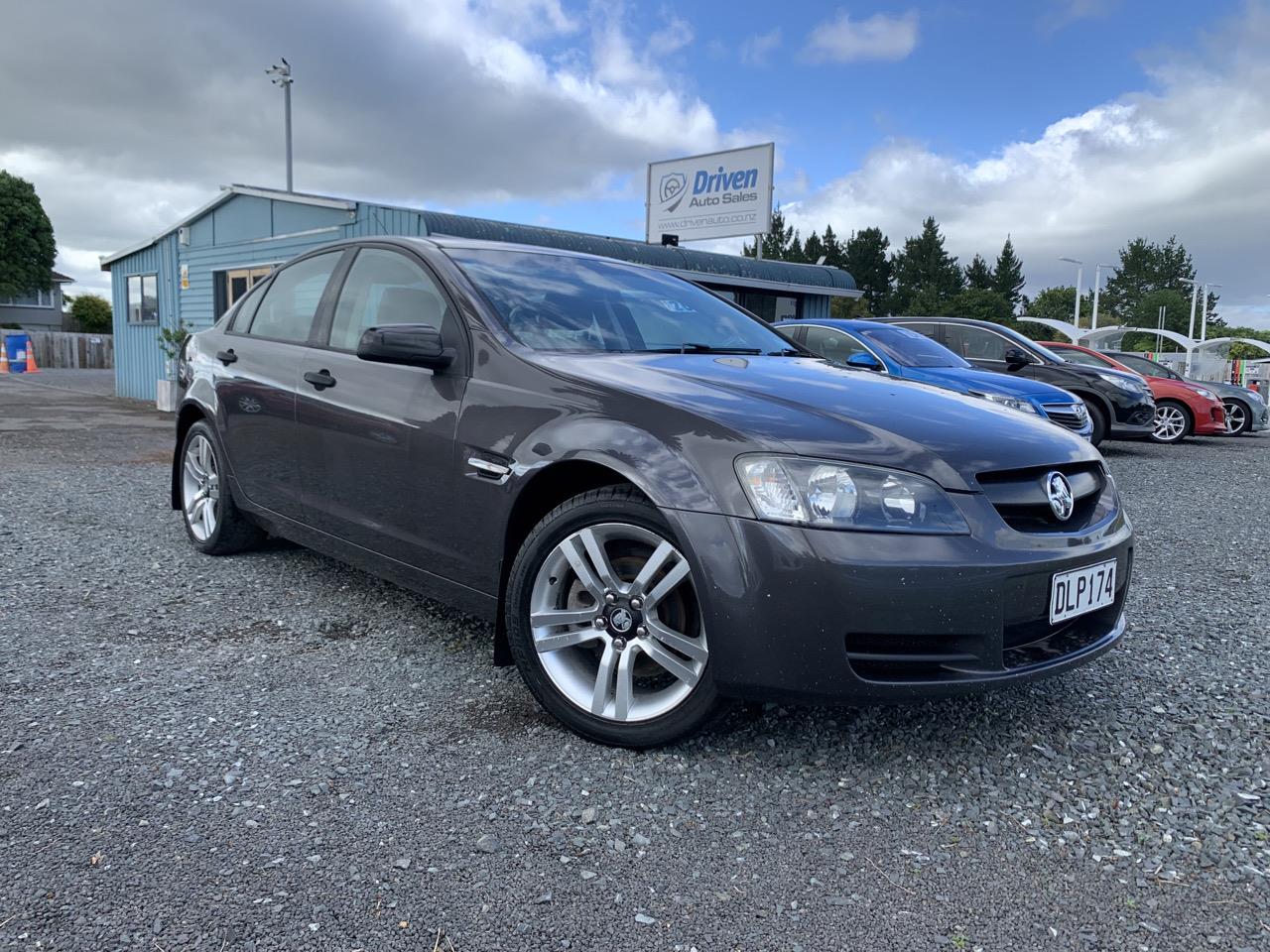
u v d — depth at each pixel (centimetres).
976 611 216
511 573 258
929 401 270
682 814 212
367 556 325
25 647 305
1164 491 789
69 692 269
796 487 216
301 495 355
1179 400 1347
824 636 212
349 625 340
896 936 171
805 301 1891
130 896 173
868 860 197
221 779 220
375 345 277
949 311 8956
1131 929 176
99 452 845
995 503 229
